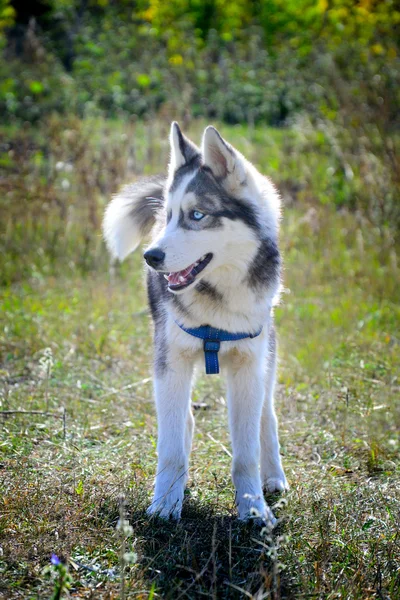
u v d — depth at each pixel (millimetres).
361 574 3182
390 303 7371
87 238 8383
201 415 5211
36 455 4289
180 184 3770
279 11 16953
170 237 3670
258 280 3803
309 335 6492
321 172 10531
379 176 9352
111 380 5656
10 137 10953
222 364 4004
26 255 8195
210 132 3684
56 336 6258
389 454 4582
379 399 5332
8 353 5898
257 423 3871
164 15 16812
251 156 11016
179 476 3771
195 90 13711
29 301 7035
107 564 3170
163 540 3459
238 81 14383
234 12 17062
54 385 5434
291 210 9586
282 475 4238
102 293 7250
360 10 15266
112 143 10664
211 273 3750
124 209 4773
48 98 12992
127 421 4953
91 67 14523
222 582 3145
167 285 3834
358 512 3760
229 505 3879
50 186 9219
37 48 14219
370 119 10320
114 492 3797
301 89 13602
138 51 15492
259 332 3840
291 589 3100
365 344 6371
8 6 16406
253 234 3762
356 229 8852
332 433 4918
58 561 2848
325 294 7586
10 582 3000
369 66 12430
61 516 3527
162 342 3904
